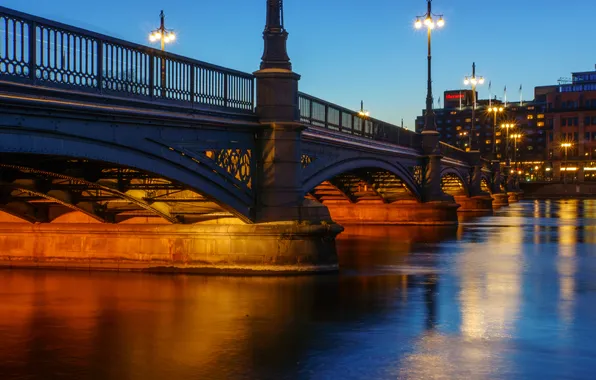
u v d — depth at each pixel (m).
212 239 26.08
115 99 18.31
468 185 84.38
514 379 14.84
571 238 45.72
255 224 25.94
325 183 51.03
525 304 22.42
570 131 195.75
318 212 26.56
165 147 20.91
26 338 17.98
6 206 25.81
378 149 41.94
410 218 55.75
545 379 14.86
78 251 26.92
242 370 15.45
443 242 42.53
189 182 22.28
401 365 15.75
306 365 15.77
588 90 195.88
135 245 26.56
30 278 25.50
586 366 15.72
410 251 37.22
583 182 179.12
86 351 16.88
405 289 24.84
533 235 48.03
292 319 20.00
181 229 26.12
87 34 17.64
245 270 25.88
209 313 20.62
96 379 14.91
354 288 24.52
